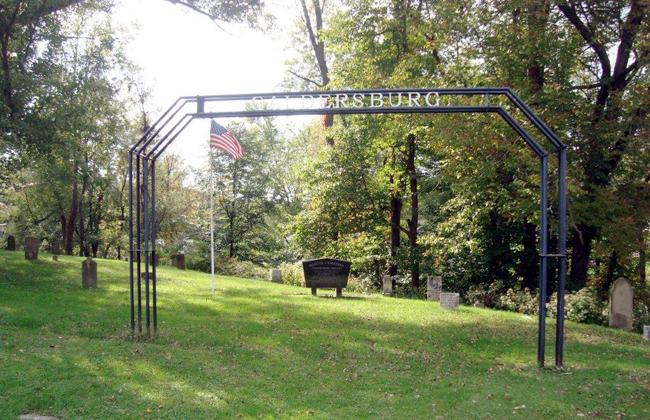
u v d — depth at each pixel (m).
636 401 7.70
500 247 22.80
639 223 16.98
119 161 39.91
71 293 14.27
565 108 16.61
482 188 19.72
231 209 39.34
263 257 39.03
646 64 16.09
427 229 30.33
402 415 7.07
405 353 10.27
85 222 43.47
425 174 26.59
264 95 9.49
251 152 40.34
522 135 9.24
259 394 7.71
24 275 16.75
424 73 19.77
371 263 27.97
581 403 7.56
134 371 8.19
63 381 7.46
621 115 17.03
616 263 22.56
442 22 17.59
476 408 7.34
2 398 6.73
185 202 43.66
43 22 19.14
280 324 12.39
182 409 6.89
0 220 45.16
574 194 16.16
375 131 23.70
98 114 24.45
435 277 18.91
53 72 19.39
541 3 16.34
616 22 17.30
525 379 8.69
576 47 17.62
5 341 9.13
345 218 26.41
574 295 16.59
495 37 17.44
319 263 18.23
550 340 11.84
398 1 21.30
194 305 14.24
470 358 10.03
